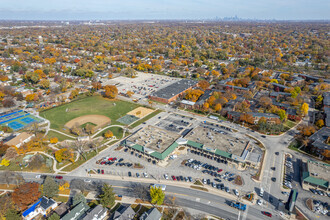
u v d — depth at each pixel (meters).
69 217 99.50
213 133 174.00
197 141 162.25
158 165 143.75
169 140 163.00
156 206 112.00
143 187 121.31
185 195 119.56
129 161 148.25
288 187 124.75
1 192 121.12
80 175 135.12
